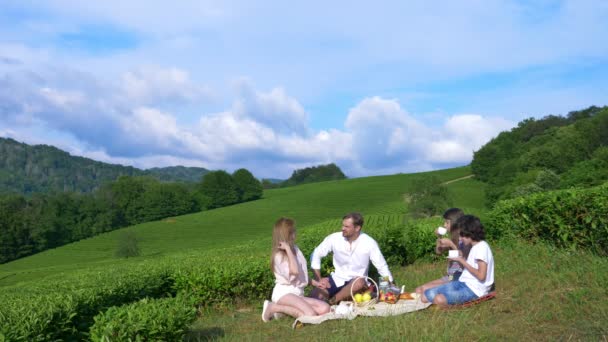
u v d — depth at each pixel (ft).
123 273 27.76
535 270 24.82
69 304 18.42
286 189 415.03
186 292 27.09
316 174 580.71
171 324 17.01
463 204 276.62
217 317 26.03
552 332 16.19
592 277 21.03
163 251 224.33
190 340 20.33
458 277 23.31
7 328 15.11
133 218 322.75
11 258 263.29
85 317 19.70
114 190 327.67
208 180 358.64
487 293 20.81
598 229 26.58
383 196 318.04
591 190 27.96
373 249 24.08
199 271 27.48
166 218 320.91
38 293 21.81
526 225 33.24
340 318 20.56
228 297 27.50
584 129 250.78
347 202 312.71
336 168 588.91
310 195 352.90
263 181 592.60
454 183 345.31
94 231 303.89
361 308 21.16
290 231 22.70
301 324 20.79
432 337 16.30
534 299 19.90
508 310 19.47
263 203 342.23
